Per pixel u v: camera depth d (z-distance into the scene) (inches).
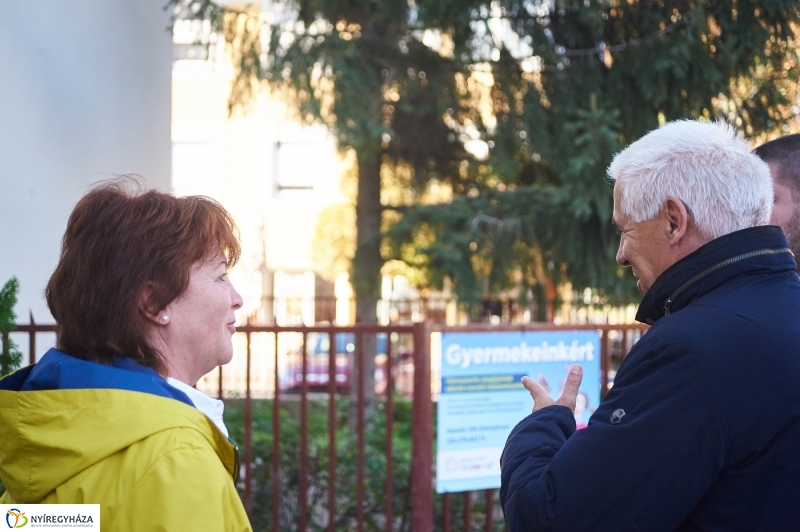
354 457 166.7
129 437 42.3
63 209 159.2
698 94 232.2
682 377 47.5
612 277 266.8
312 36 265.1
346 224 519.5
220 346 51.6
